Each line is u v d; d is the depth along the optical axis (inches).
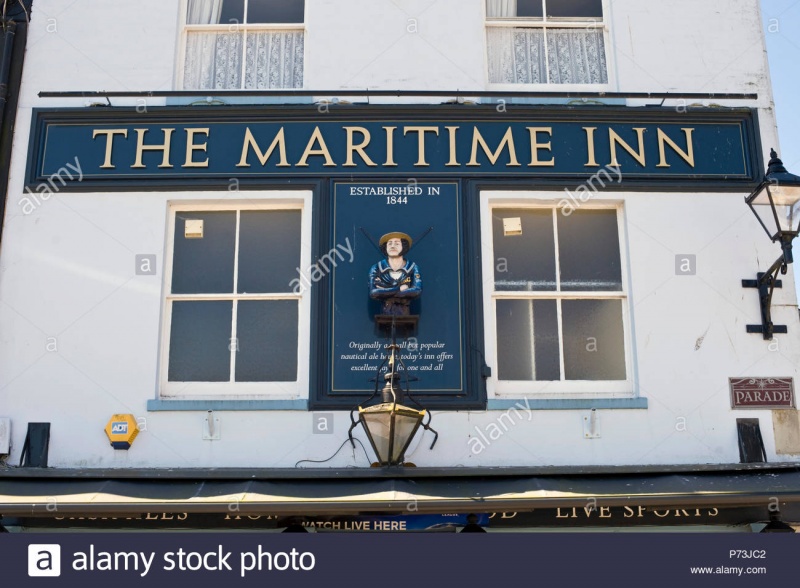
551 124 354.6
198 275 345.1
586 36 380.2
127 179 347.9
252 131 352.5
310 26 369.4
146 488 293.6
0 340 331.0
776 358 331.3
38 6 370.0
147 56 366.6
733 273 340.8
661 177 350.3
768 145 356.2
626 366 336.2
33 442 319.9
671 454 320.8
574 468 301.9
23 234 342.3
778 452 322.3
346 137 351.3
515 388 332.8
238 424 320.8
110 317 334.0
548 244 348.2
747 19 372.8
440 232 341.1
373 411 296.0
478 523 303.1
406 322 328.2
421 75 362.9
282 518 303.3
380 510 280.2
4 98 356.5
